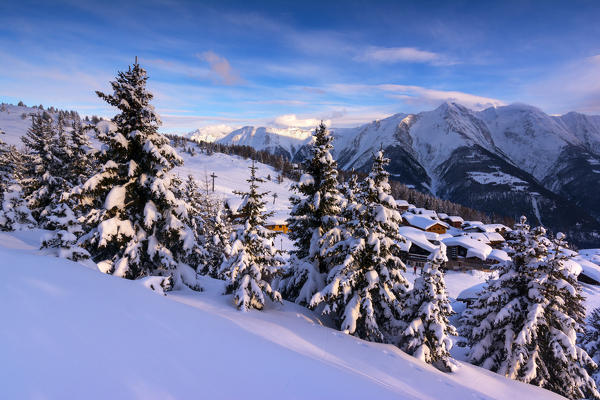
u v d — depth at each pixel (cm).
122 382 337
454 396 969
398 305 1439
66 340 375
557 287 1473
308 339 1080
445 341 1306
